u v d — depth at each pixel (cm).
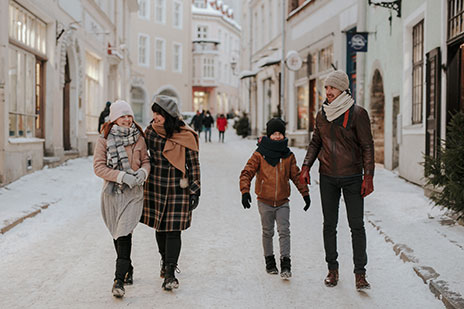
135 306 411
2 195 842
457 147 602
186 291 447
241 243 617
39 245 596
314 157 477
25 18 1106
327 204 462
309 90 1991
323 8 1775
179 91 4781
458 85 797
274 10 2509
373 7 1298
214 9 5831
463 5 749
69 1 1392
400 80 1102
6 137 933
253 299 430
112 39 2123
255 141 2681
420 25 1005
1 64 907
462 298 392
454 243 550
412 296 429
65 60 1362
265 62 2391
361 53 1384
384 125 1284
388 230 620
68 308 406
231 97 6147
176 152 443
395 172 1171
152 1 4412
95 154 438
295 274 498
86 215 777
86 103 1711
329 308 410
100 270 507
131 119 445
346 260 544
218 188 1052
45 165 1189
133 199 432
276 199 484
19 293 440
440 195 621
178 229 440
